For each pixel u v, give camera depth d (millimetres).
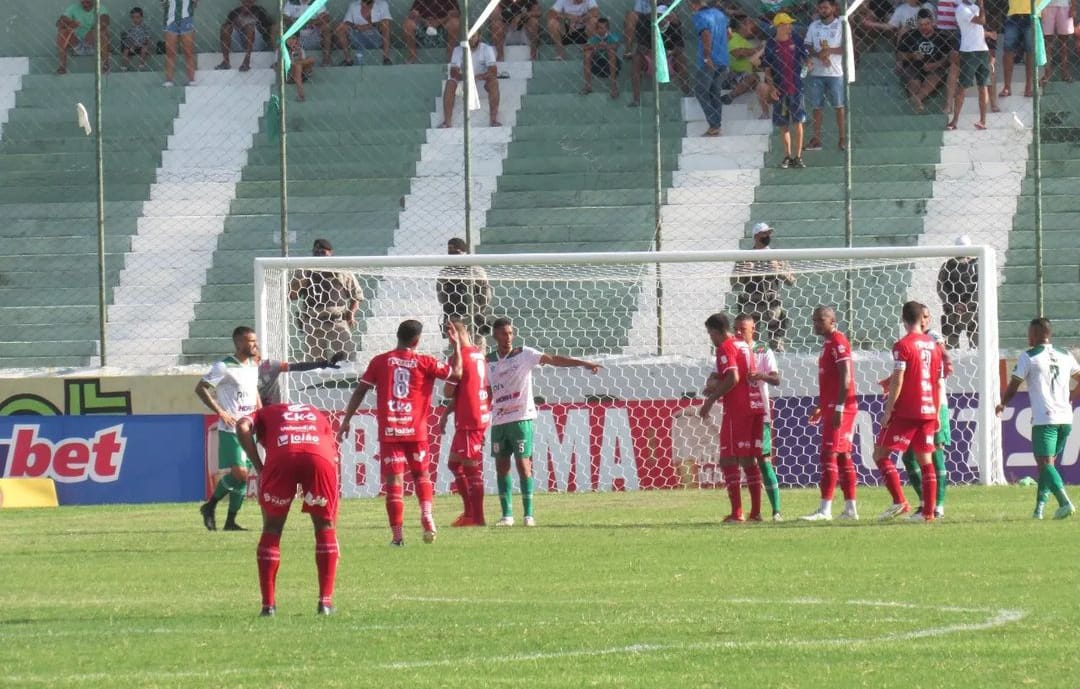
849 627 27062
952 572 33906
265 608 29375
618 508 53938
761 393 47094
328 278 64312
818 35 75875
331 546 29500
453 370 43969
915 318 45594
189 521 52500
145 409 63375
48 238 75875
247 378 48531
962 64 76375
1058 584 31797
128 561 39594
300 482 29297
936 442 46656
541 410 63812
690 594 31562
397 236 76312
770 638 26109
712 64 77625
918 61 77625
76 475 62469
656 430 63438
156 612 30344
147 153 80562
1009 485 60312
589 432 63594
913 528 43625
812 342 70000
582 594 31891
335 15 85750
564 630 27250
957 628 26734
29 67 86125
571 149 78812
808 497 57281
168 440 62688
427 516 42531
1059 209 73875
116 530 49094
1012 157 76312
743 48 80375
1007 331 69750
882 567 35031
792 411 62969
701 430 63281
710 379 47438
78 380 63438
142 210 77625
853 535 41969
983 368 59938
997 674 22719
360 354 69250
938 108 78562
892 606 29375
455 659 24625
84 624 28891
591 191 76625
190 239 76312
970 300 63281
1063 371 45750
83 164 80500
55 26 87000
